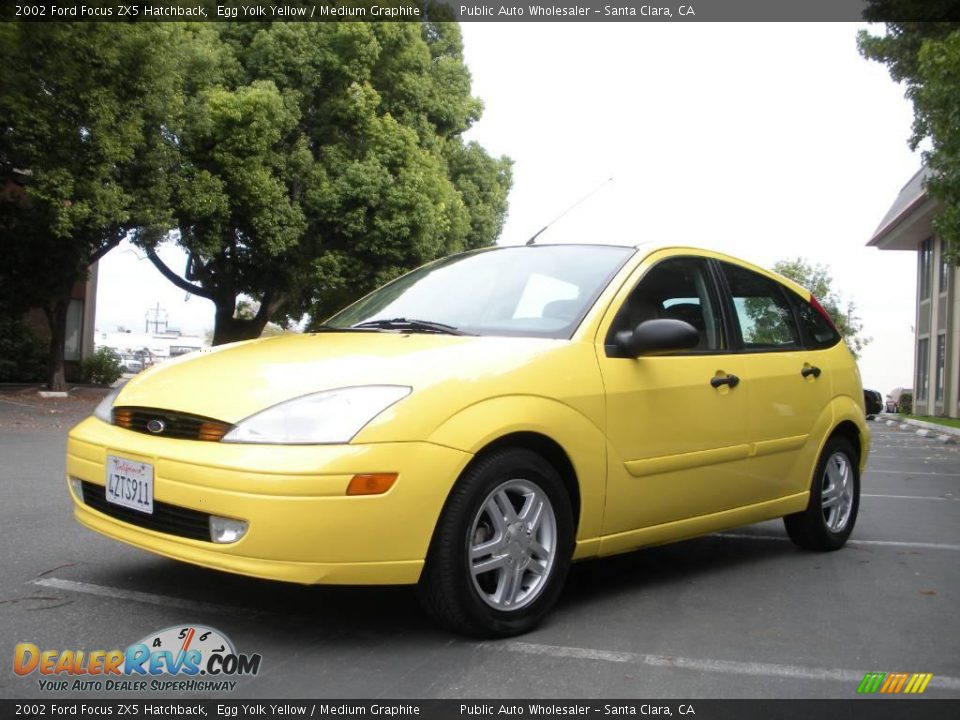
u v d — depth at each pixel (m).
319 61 19.67
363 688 2.83
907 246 32.72
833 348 5.37
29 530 4.92
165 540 3.15
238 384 3.27
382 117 21.55
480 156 27.09
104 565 4.18
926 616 3.89
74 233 14.87
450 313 4.09
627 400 3.75
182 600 3.66
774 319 4.96
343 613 3.56
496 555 3.28
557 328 3.76
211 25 19.11
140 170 15.60
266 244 18.86
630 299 3.99
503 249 4.57
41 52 12.97
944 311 28.48
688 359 4.16
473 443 3.12
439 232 21.38
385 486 2.95
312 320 27.48
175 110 15.49
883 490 8.55
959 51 10.41
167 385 3.42
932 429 20.48
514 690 2.86
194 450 3.07
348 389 3.10
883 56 14.28
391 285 4.73
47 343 22.44
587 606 3.87
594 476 3.59
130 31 13.73
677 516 4.07
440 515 3.10
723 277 4.65
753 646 3.40
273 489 2.87
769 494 4.66
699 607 3.93
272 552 2.89
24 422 11.91
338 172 20.12
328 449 2.92
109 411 3.58
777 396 4.66
